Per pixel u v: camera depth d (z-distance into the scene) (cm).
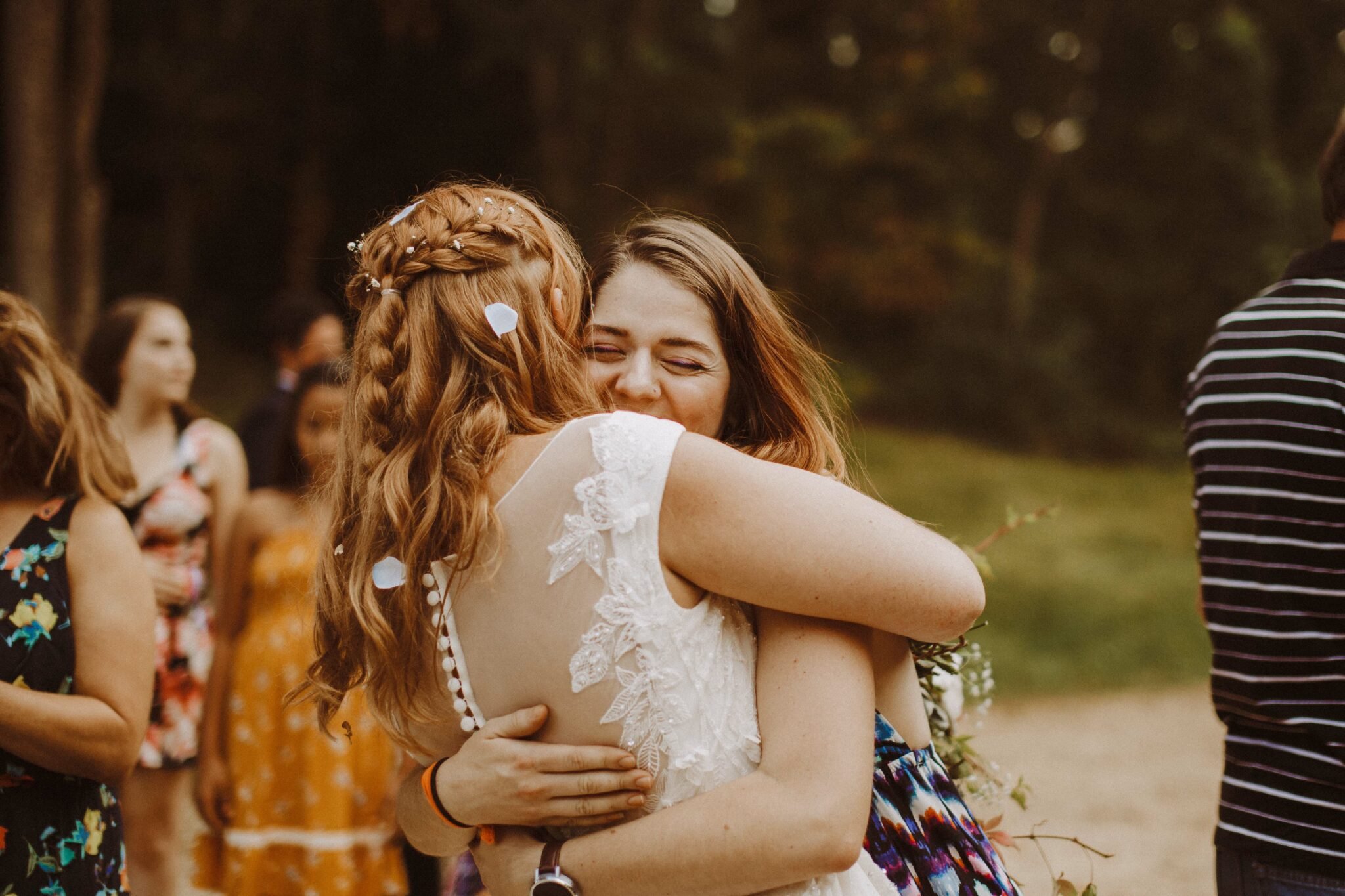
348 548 125
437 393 118
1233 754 182
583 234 1656
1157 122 2381
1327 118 2531
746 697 116
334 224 1773
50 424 174
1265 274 2350
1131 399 2464
